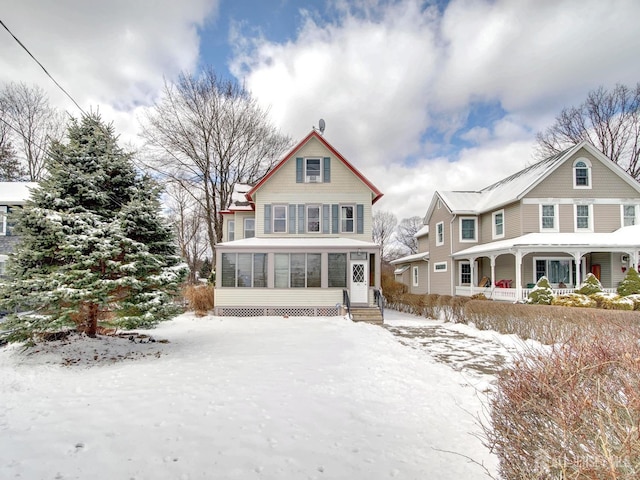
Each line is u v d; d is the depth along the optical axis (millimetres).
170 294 9039
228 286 16281
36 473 3330
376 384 6191
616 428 1897
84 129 9117
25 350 7676
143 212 8828
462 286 21391
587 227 18391
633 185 18406
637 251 16016
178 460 3592
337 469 3461
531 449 2334
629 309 12555
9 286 7484
